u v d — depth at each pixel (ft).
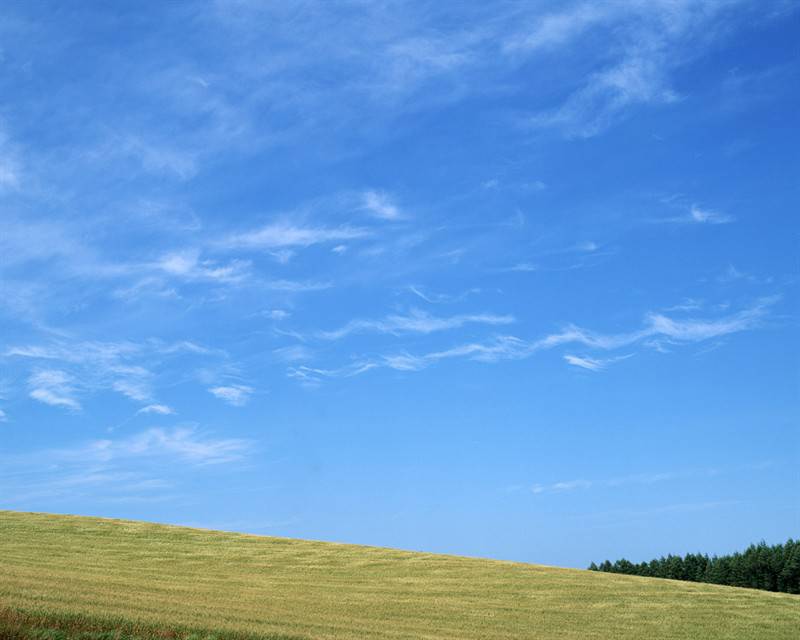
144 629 80.18
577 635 128.36
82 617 79.87
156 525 238.27
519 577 187.83
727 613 155.84
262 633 87.40
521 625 134.31
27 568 141.79
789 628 144.25
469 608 147.84
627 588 179.01
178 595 124.26
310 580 171.94
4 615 76.07
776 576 335.88
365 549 221.25
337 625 110.22
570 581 184.75
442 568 196.24
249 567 185.37
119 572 156.46
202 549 205.46
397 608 141.38
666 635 134.00
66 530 216.74
